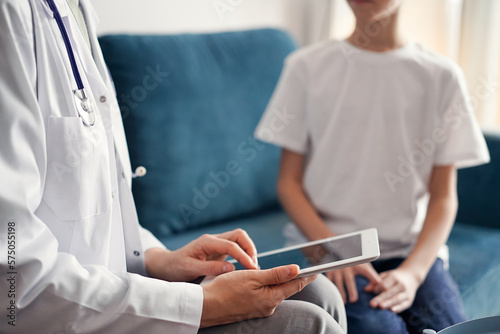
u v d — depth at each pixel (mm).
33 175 727
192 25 1905
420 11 2219
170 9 1815
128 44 1466
